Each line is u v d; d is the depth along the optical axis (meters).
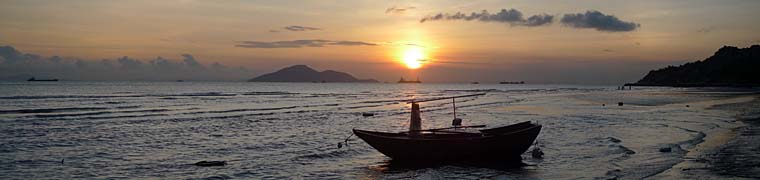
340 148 22.89
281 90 141.00
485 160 19.22
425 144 18.45
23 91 92.62
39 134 28.17
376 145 18.92
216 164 18.94
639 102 68.19
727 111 45.66
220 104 61.88
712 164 17.20
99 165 18.92
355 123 38.25
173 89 126.88
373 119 42.25
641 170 16.48
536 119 39.72
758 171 15.93
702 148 20.77
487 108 58.38
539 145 23.27
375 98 89.25
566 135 27.42
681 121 35.22
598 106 59.84
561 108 56.62
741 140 23.22
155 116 41.59
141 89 120.12
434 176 16.55
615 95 101.69
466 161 18.98
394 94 117.25
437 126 37.75
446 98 89.31
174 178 16.59
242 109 52.41
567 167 17.75
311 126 34.88
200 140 26.53
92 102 59.91
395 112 51.09
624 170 16.61
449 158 18.84
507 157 19.78
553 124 34.56
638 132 28.36
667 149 20.30
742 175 15.34
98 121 36.38
